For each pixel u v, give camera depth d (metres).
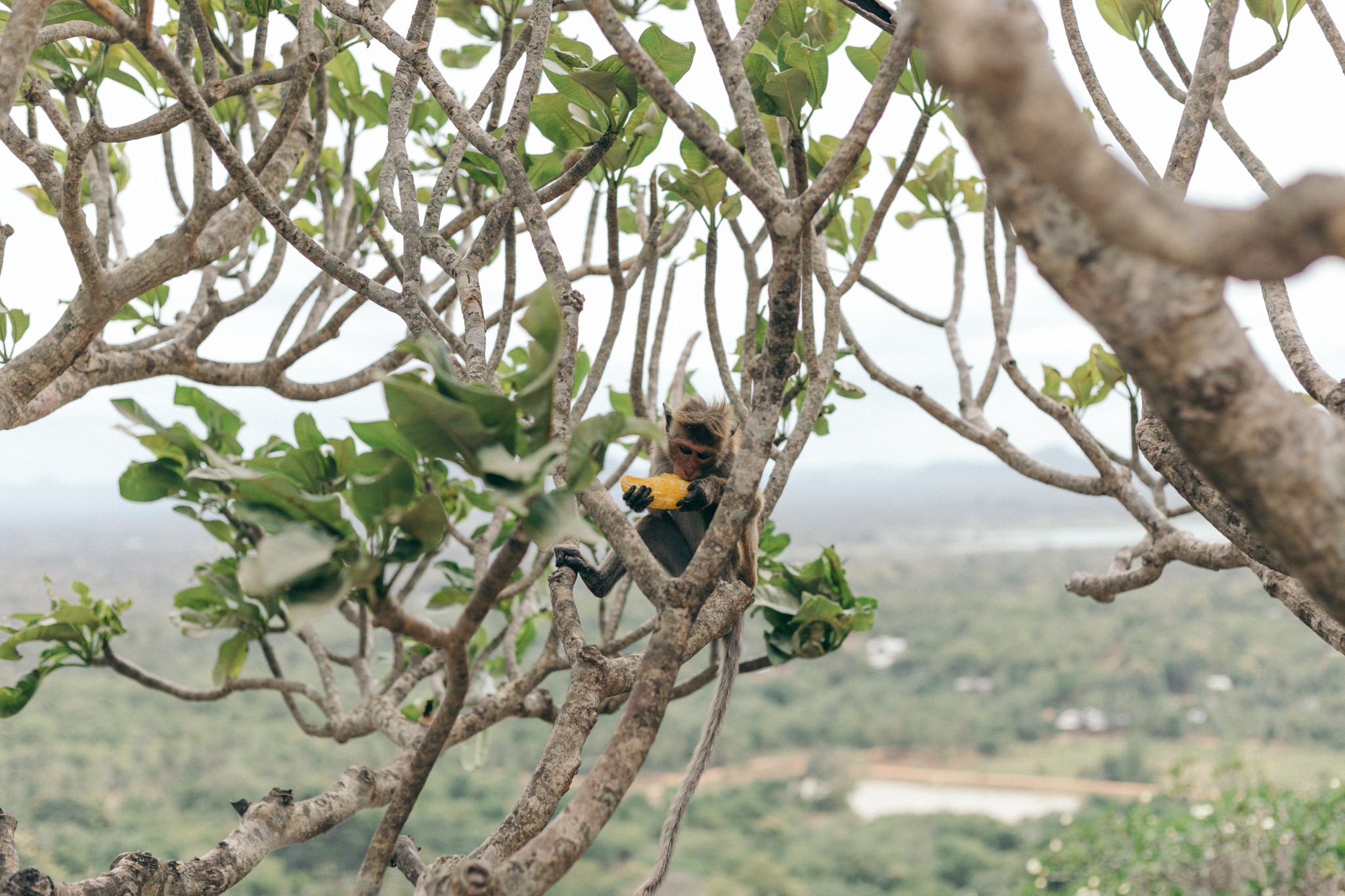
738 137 3.77
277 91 4.59
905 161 3.26
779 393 1.89
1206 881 8.95
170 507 4.10
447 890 1.53
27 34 2.19
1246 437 1.18
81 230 2.86
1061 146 0.92
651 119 2.98
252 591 1.24
